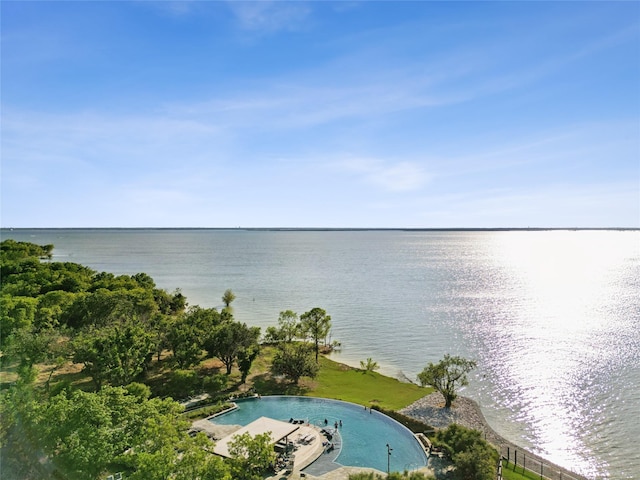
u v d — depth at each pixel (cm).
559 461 5328
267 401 6550
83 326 8088
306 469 4531
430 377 6844
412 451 5016
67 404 3956
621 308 13712
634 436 5891
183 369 7150
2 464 3444
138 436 3888
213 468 3419
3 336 6519
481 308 14050
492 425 6278
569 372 8231
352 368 8638
